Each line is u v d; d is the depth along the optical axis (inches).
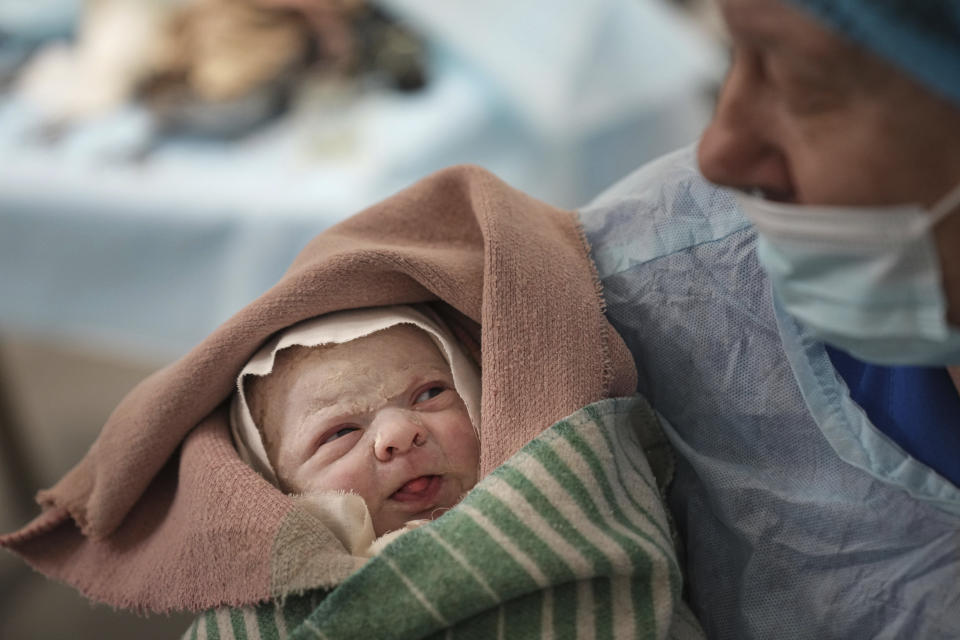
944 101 15.4
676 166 29.4
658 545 24.3
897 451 24.1
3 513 79.7
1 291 69.9
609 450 25.4
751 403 26.8
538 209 30.8
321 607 22.8
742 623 26.3
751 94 17.7
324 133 68.6
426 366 30.5
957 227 16.8
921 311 18.2
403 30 74.9
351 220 31.5
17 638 65.7
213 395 29.4
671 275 28.3
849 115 16.3
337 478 28.9
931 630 23.5
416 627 22.5
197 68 74.1
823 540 25.1
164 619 66.4
